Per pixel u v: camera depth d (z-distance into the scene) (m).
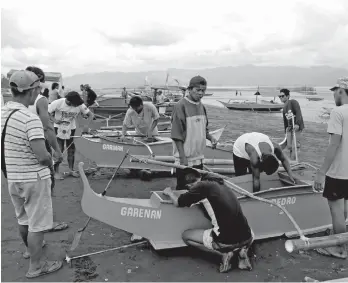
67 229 4.57
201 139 4.50
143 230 3.86
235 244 3.47
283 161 4.73
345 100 3.74
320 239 3.12
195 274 3.55
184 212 3.95
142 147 6.94
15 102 3.20
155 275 3.52
